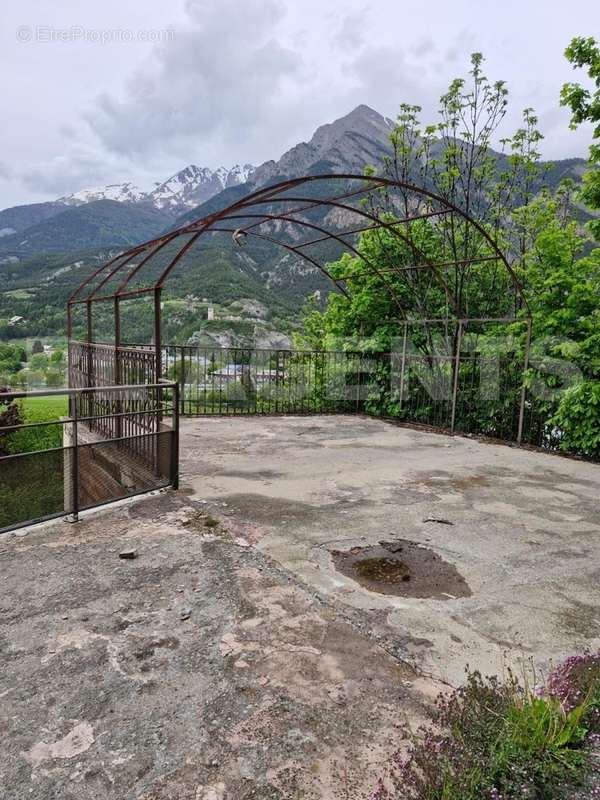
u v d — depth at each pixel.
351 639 2.19
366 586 2.71
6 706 1.73
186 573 2.78
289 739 1.60
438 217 9.12
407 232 8.84
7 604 2.42
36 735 1.61
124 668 1.95
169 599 2.49
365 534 3.48
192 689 1.84
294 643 2.14
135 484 4.80
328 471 5.22
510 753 1.46
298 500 4.20
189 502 4.04
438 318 8.93
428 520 3.82
